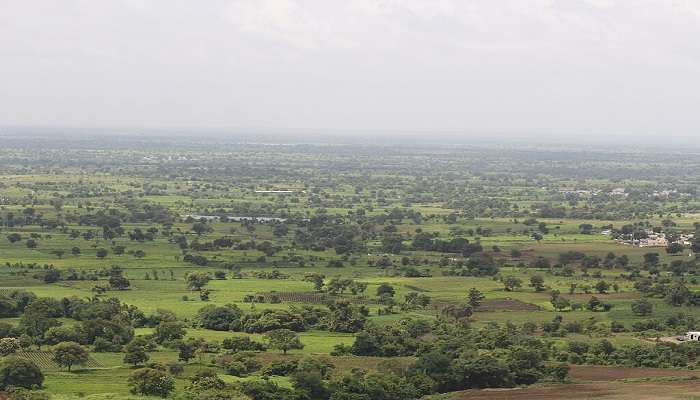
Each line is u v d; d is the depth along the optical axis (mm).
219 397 178250
